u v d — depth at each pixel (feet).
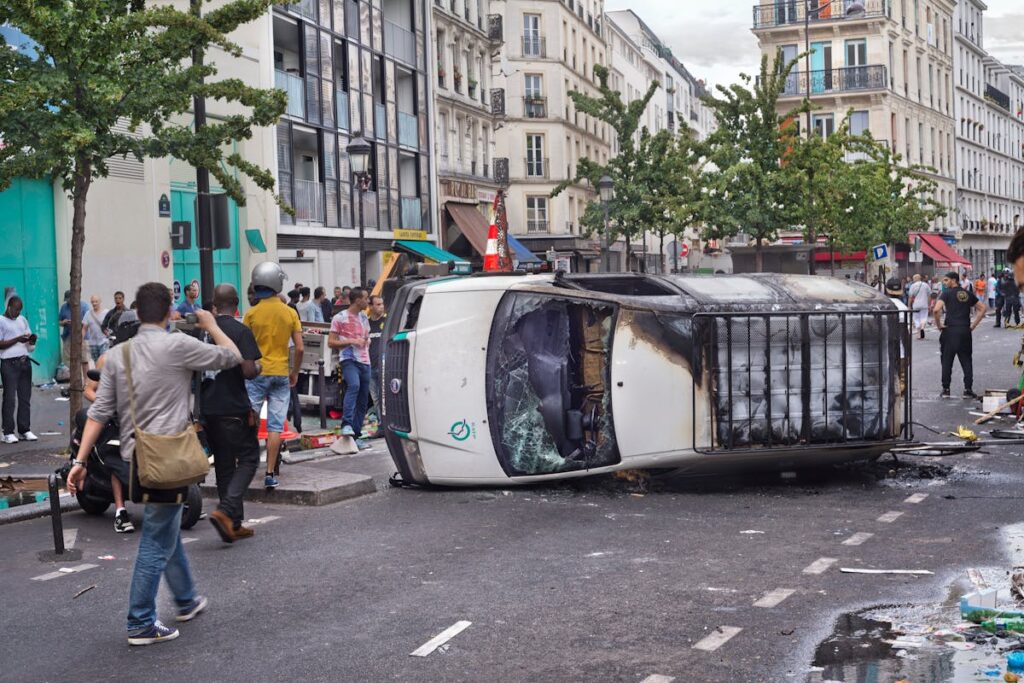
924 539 26.07
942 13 250.37
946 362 57.11
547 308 34.17
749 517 29.22
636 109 135.54
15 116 41.75
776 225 127.65
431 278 36.60
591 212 135.95
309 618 21.20
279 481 34.55
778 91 126.62
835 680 16.85
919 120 230.89
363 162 74.49
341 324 44.16
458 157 158.10
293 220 107.45
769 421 32.83
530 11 197.36
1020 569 22.95
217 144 46.44
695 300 32.91
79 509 33.30
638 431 32.73
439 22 149.79
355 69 123.85
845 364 33.35
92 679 18.20
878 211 155.33
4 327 46.78
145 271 81.56
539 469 33.78
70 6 41.16
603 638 19.36
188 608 21.27
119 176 78.84
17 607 22.71
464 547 26.71
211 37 43.96
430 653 18.86
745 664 17.76
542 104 199.31
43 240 72.84
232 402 28.07
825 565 23.90
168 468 19.58
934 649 18.15
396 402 35.42
